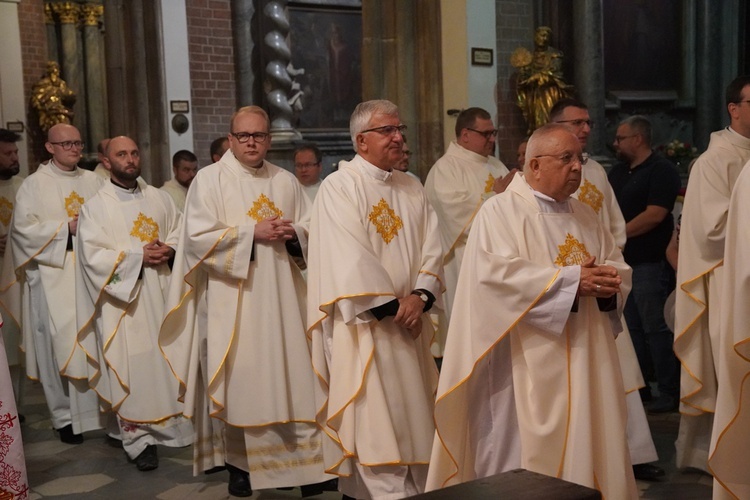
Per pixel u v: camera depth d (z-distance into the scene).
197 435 4.51
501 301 3.01
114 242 5.08
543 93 9.10
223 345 4.23
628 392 4.21
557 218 3.15
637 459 4.18
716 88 10.95
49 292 5.48
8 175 6.39
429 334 3.96
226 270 4.18
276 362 4.23
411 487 3.72
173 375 5.02
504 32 9.25
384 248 3.76
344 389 3.65
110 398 5.07
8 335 6.29
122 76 10.55
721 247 4.06
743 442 3.21
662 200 5.32
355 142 3.86
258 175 4.42
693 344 4.25
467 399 3.25
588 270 2.95
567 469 3.00
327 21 11.90
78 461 5.15
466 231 5.90
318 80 11.89
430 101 8.50
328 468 3.85
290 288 4.32
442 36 8.41
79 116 15.07
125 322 5.03
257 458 4.27
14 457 3.42
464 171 5.96
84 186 5.84
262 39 10.62
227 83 10.71
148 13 9.88
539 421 3.03
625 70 10.54
